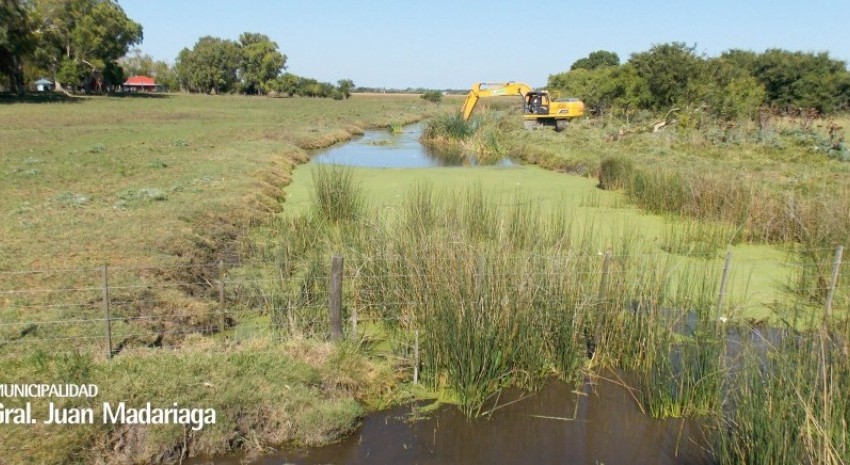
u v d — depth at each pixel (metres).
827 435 3.37
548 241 6.79
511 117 30.23
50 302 5.72
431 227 6.73
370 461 4.25
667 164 14.38
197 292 6.50
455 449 4.41
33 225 8.35
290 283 6.41
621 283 5.56
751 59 31.94
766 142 17.78
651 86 26.22
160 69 95.75
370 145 26.23
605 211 11.07
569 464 4.28
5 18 38.88
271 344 5.16
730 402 4.66
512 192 13.05
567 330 5.30
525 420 4.78
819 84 29.42
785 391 3.79
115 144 18.56
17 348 4.91
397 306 5.96
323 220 9.08
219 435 4.25
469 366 4.84
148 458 4.09
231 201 10.34
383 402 4.93
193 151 17.06
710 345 4.94
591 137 22.36
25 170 12.95
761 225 9.14
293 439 4.40
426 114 50.66
